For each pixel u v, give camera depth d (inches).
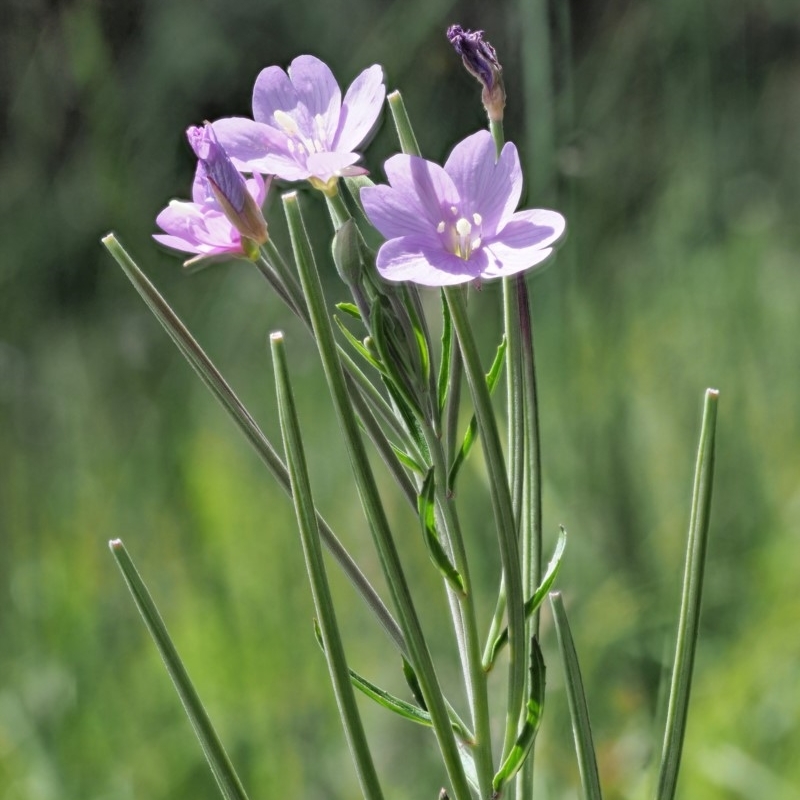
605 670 26.1
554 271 29.5
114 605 30.5
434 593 28.5
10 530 32.4
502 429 27.7
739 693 24.9
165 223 15.7
